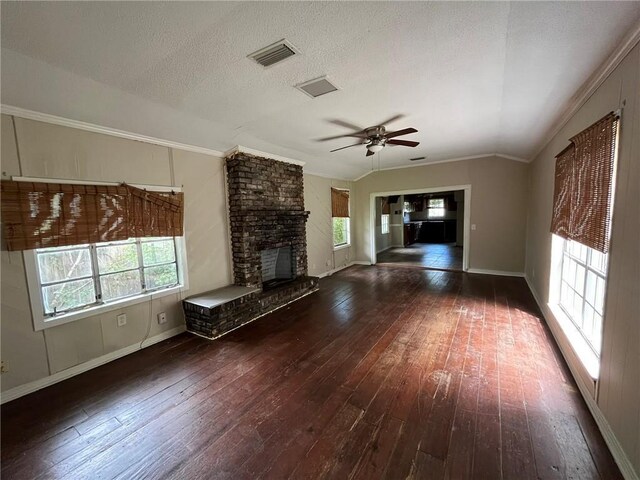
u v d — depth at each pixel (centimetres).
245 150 398
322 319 382
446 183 638
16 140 226
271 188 448
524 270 580
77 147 260
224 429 191
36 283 239
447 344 299
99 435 189
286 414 203
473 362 262
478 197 609
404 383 234
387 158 575
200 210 372
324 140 413
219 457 169
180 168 346
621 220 167
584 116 238
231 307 352
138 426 196
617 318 167
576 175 238
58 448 179
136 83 225
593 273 227
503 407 202
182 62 199
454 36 176
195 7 146
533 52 190
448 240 1244
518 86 242
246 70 212
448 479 150
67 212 253
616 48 171
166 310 336
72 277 264
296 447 174
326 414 202
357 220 769
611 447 164
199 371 263
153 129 301
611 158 177
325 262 648
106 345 284
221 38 173
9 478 160
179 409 212
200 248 373
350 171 673
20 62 187
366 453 168
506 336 314
